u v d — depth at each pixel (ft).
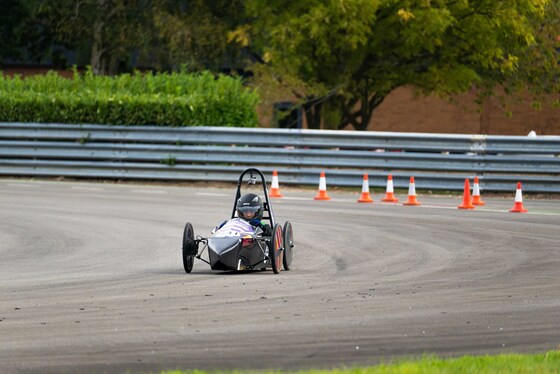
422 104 366.63
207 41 299.58
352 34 271.49
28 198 196.24
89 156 234.38
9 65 356.59
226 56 317.01
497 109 364.17
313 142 222.89
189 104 232.12
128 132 234.38
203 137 230.07
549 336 78.84
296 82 276.21
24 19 346.13
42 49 351.87
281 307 90.48
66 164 234.79
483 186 215.51
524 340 77.15
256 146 227.20
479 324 83.41
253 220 118.21
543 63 304.91
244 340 75.66
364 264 122.31
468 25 281.74
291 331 79.30
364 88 302.45
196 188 222.89
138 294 97.91
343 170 220.23
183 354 70.74
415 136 217.97
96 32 317.42
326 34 277.44
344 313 87.66
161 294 97.91
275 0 285.23
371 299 95.61
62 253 131.34
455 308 91.09
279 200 199.21
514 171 214.90
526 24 287.89
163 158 230.27
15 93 243.40
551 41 303.68
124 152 232.53
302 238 146.00
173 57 306.96
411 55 294.66
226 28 304.09
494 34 282.77
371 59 291.99
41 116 239.91
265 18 285.64
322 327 81.05
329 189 225.15
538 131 363.76
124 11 308.60
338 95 296.10
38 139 238.89
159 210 179.32
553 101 317.01
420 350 72.74
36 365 67.15
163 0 303.48
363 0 264.72
